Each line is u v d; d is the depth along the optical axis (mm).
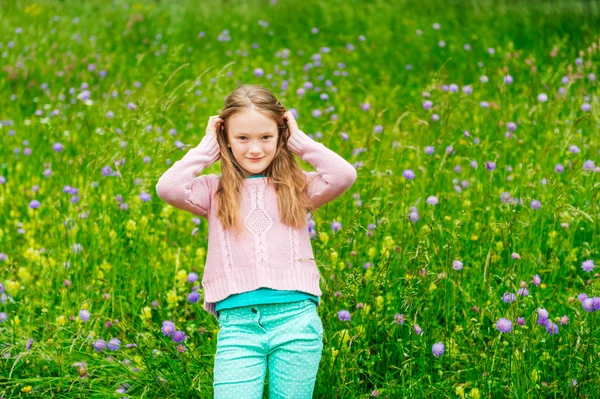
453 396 3088
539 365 3164
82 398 3117
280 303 2691
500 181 5023
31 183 5465
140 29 10820
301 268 2764
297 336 2682
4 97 7617
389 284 3625
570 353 3023
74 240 4273
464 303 3662
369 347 3305
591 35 8578
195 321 3721
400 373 3248
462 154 5555
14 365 3031
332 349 3193
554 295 3689
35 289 3975
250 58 9234
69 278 4027
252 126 2777
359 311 3488
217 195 2848
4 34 9953
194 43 10203
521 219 4137
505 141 5270
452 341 3389
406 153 5324
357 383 3223
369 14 11211
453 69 8484
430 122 5461
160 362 3285
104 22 11258
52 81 8164
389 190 4512
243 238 2756
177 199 2809
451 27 10180
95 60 9164
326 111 6242
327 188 2893
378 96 7707
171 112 6215
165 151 4559
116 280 4094
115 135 5266
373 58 9172
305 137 2904
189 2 12367
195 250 4363
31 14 11688
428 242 3705
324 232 3857
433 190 4648
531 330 3086
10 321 3492
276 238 2766
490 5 10883
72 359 3295
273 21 11148
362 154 5039
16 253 4523
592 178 4492
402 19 10734
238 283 2703
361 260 3951
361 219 4285
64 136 5906
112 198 4406
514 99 6484
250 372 2654
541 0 10688
